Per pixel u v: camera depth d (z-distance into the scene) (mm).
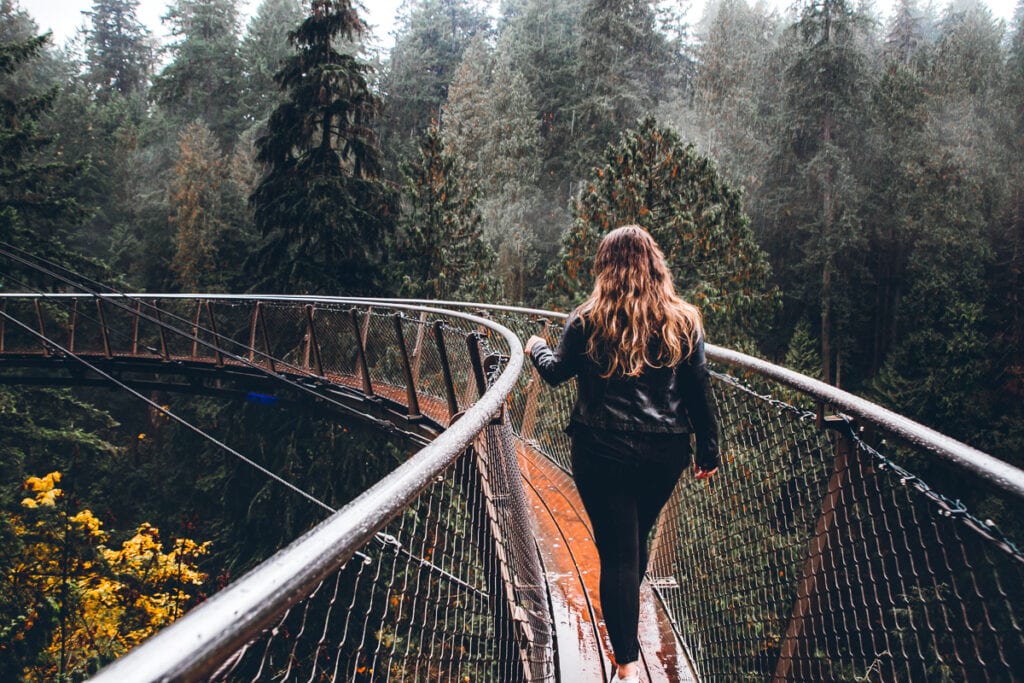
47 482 12062
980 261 27766
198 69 48812
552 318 6465
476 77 37375
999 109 31922
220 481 20984
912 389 23016
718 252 16250
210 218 32938
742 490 2867
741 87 40469
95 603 11391
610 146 16688
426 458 1166
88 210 20906
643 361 2168
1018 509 1077
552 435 5953
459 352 7000
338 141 20109
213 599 599
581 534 4262
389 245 19547
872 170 32250
